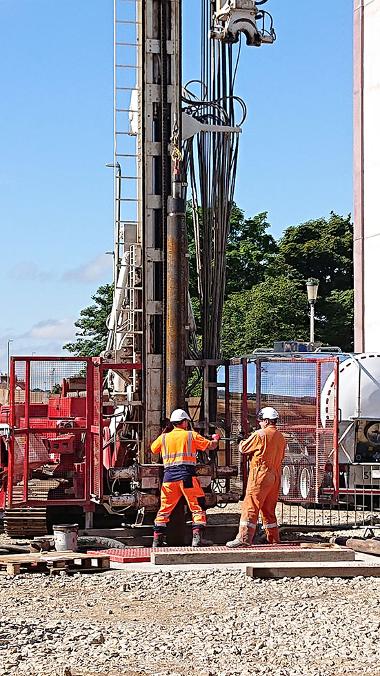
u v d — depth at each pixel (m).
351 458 22.52
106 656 9.61
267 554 15.22
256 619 11.35
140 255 17.41
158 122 17.28
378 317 29.70
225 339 54.69
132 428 17.52
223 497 17.17
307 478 18.61
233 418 19.70
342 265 66.00
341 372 22.58
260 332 54.09
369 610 11.91
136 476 16.72
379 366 22.64
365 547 15.96
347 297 61.00
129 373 17.80
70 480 17.89
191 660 9.53
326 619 11.38
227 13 17.27
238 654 9.77
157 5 17.28
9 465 17.00
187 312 17.83
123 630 10.73
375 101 30.09
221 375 21.64
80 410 18.33
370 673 9.17
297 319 55.25
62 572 14.09
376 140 30.02
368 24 30.44
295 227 68.12
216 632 10.66
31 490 17.77
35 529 17.50
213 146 17.66
